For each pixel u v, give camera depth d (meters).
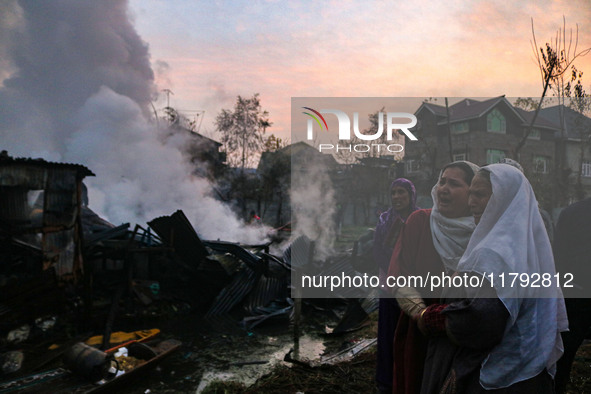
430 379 1.51
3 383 3.31
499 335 1.31
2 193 5.64
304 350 4.64
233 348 4.79
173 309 6.11
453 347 1.47
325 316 5.87
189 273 6.88
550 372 1.45
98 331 5.17
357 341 4.74
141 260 6.91
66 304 5.59
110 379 3.48
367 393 3.44
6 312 4.47
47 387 3.27
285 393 3.49
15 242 5.49
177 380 3.91
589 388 3.20
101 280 6.52
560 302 1.53
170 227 6.41
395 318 2.43
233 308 6.34
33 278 4.66
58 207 4.89
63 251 4.95
